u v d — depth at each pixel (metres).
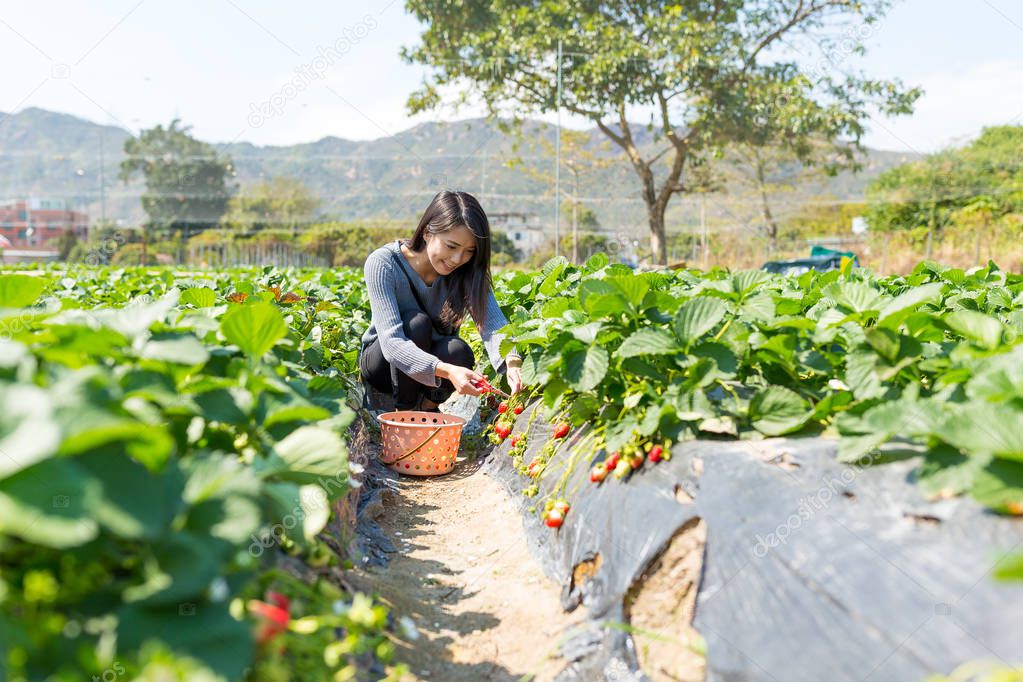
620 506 2.66
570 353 3.12
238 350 2.54
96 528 1.37
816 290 4.13
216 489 1.61
